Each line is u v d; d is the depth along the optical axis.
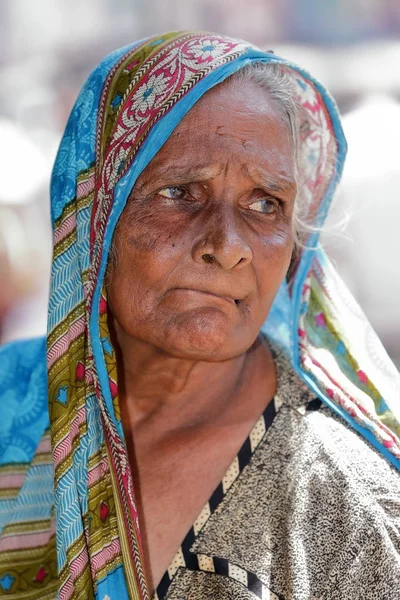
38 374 2.56
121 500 2.03
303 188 2.30
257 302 2.04
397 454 2.02
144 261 1.98
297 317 2.24
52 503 2.34
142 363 2.19
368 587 1.87
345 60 9.02
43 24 9.95
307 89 2.19
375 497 1.95
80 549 2.03
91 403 2.08
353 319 2.29
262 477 2.07
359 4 9.09
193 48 2.02
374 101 8.71
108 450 2.07
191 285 1.96
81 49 9.92
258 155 1.99
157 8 9.77
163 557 2.06
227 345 1.97
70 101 9.82
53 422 2.07
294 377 2.19
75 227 2.14
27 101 9.77
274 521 2.03
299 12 9.20
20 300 7.20
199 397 2.19
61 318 2.10
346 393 2.15
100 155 2.09
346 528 1.93
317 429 2.07
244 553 2.00
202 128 1.97
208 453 2.12
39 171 8.77
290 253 2.11
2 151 8.66
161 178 1.98
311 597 1.90
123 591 2.04
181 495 2.10
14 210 8.10
